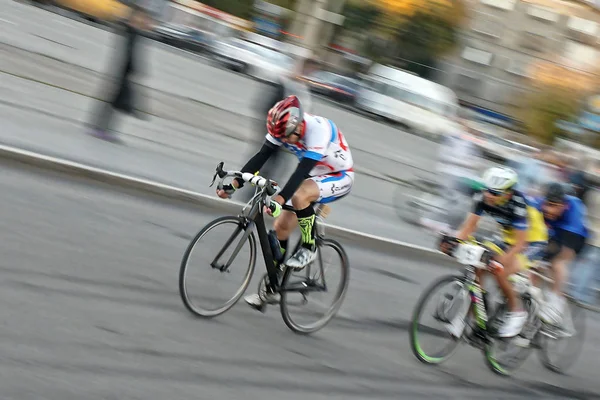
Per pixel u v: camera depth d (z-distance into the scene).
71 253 7.29
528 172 13.77
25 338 5.33
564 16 63.16
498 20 63.25
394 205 14.45
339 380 6.39
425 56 58.19
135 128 14.20
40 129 11.57
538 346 8.22
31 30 24.39
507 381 7.80
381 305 8.99
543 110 50.62
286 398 5.72
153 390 5.17
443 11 54.88
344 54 53.22
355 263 10.50
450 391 6.94
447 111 38.78
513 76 64.06
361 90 38.66
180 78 25.00
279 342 6.86
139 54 12.45
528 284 7.91
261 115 11.70
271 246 7.00
